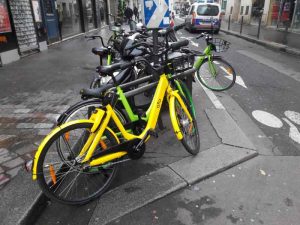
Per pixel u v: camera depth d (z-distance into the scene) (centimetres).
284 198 285
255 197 287
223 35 1736
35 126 415
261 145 380
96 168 281
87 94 290
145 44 390
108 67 303
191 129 353
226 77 571
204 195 291
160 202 283
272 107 511
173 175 317
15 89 591
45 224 262
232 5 3036
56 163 268
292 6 1839
